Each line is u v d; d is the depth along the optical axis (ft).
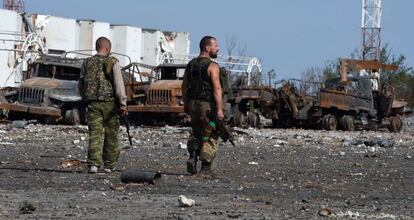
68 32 288.30
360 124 206.69
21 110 165.37
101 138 61.16
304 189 53.93
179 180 57.11
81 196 46.91
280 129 187.62
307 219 39.24
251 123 186.19
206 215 39.81
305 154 90.84
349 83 206.69
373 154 93.81
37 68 173.68
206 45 59.88
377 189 55.36
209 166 59.93
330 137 140.46
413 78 383.65
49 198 45.70
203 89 59.00
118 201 44.83
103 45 61.57
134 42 312.50
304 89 202.18
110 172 61.41
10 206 41.93
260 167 71.41
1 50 238.07
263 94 191.21
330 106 196.54
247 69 244.01
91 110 60.85
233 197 48.01
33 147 89.97
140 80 180.86
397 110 213.66
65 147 90.89
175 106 168.55
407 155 94.12
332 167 73.67
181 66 177.88
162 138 115.65
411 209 44.68
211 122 59.00
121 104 61.26
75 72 171.94
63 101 165.27
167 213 40.32
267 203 45.42
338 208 44.04
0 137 109.09
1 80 252.21
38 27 274.77
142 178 53.93
